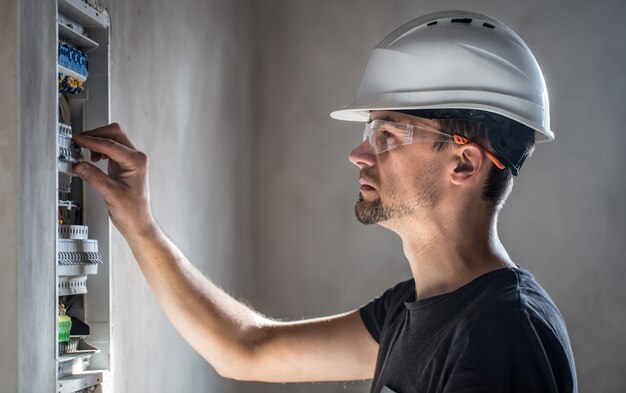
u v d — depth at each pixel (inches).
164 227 101.8
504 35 63.1
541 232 153.9
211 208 127.8
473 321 53.1
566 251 153.5
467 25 62.7
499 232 154.8
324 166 159.6
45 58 53.1
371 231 158.1
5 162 48.6
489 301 53.9
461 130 59.7
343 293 157.9
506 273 56.6
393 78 62.3
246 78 153.3
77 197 70.3
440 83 60.5
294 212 159.6
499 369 50.5
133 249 69.1
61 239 62.5
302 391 154.0
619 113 154.1
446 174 60.1
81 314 70.8
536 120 61.8
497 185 60.0
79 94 71.0
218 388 127.8
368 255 157.8
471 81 60.3
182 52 110.2
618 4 154.7
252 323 74.3
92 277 71.0
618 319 151.9
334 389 153.9
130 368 84.6
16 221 48.5
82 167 62.2
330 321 74.1
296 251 159.2
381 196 62.3
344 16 160.4
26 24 49.8
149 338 91.9
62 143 61.9
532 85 62.3
